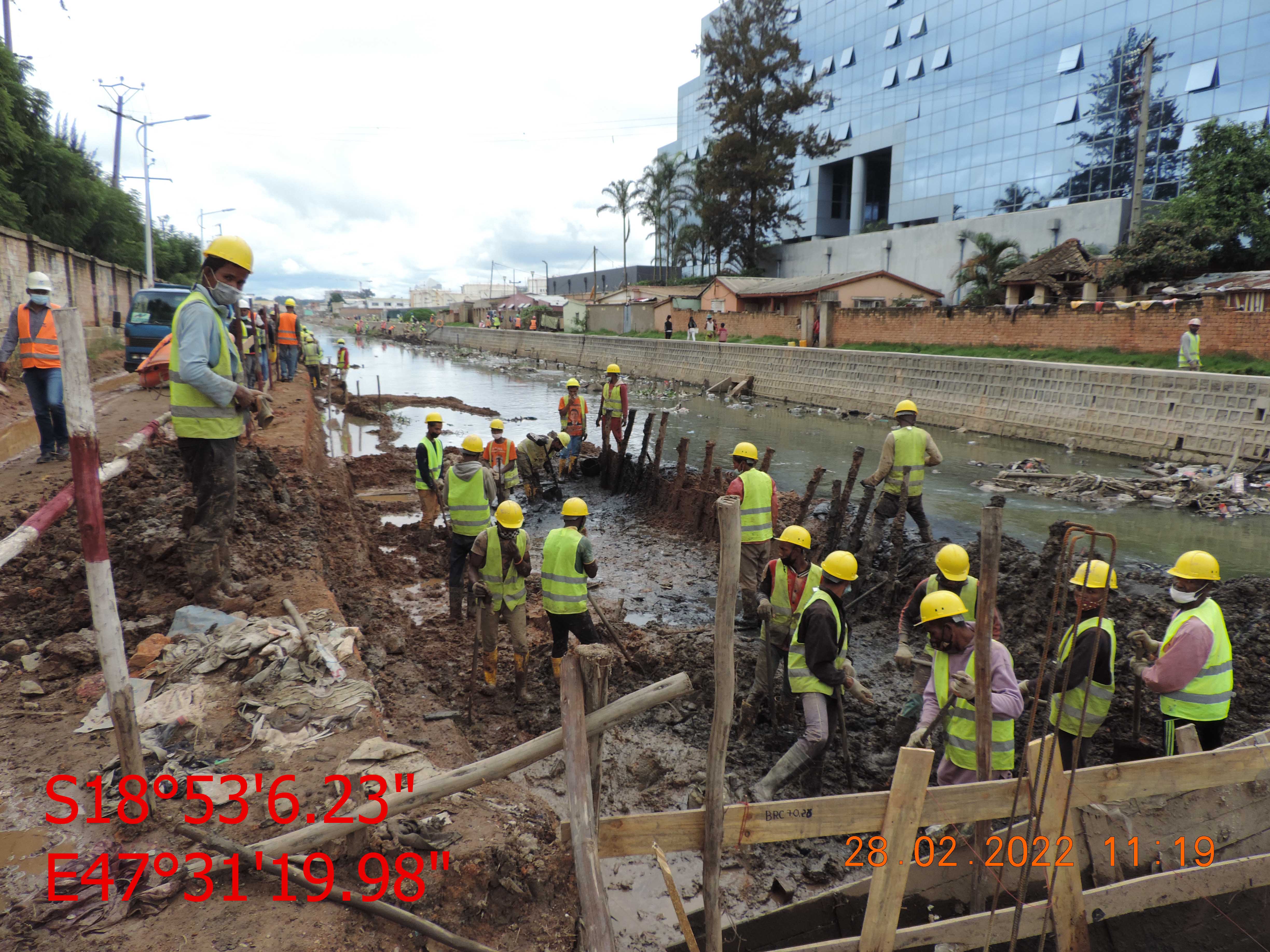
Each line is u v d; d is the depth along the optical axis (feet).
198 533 17.26
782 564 19.66
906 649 18.53
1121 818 12.86
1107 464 56.80
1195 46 121.80
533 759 10.58
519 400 96.17
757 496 27.09
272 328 63.46
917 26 171.53
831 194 204.85
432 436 35.04
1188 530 39.11
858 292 130.41
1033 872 12.62
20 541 10.34
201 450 17.07
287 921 9.78
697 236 196.75
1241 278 70.13
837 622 16.80
